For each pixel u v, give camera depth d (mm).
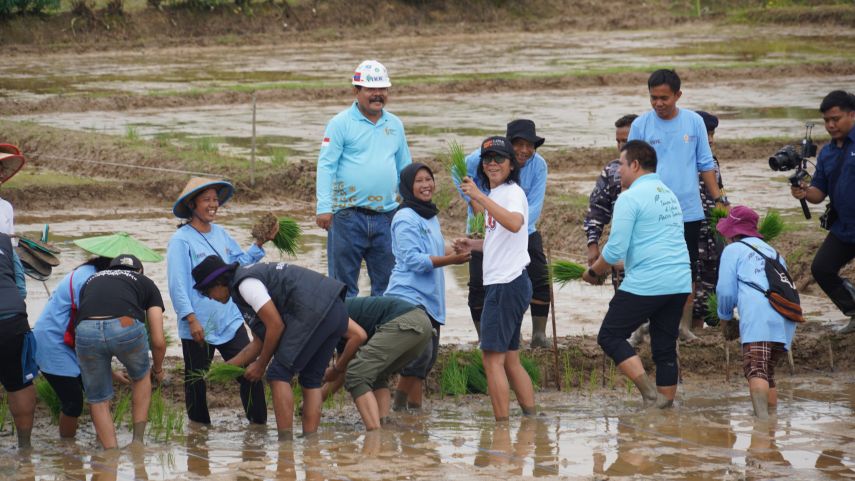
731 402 26594
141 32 148750
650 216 24719
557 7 184250
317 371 23469
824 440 22969
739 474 20547
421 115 82875
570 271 26969
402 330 23812
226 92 91938
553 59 129875
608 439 23094
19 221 48188
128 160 59750
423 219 24938
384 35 163875
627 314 25047
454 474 20547
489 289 23859
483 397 27766
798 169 29906
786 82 107938
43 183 53562
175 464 21672
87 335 22016
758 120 79438
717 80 109750
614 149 64438
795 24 173500
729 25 177250
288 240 27391
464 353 29188
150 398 23328
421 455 21969
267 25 159000
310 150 65312
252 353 23625
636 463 21266
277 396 22984
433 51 142625
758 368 24891
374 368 23844
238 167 57062
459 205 49906
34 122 76562
